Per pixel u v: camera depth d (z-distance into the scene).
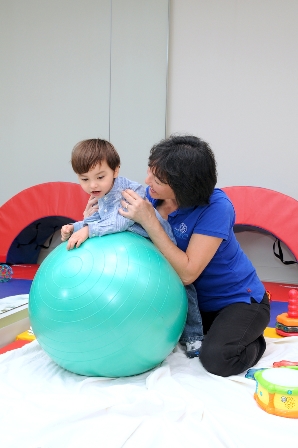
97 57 3.57
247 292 1.69
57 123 3.72
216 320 1.66
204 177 1.48
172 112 3.46
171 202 1.74
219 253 1.63
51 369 1.52
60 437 1.12
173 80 3.43
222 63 3.32
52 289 1.40
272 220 2.82
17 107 3.80
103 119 3.61
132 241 1.48
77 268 1.40
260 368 1.58
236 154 3.35
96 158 1.50
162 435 1.15
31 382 1.42
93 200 1.67
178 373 1.53
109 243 1.45
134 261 1.41
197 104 3.39
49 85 3.71
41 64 3.71
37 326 1.44
